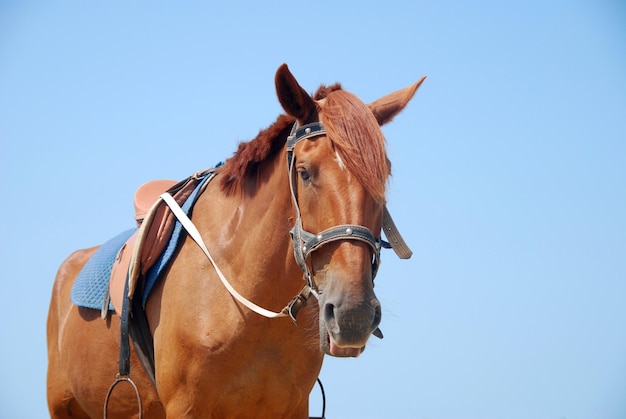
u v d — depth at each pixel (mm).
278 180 6312
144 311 7102
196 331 6473
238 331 6359
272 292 6391
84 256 9195
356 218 5531
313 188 5711
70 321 8258
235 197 6719
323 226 5629
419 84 6578
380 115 6445
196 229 6832
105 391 7660
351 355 5500
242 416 6535
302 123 6070
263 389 6484
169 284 6816
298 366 6547
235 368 6406
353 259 5457
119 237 8375
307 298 6137
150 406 7281
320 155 5711
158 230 7051
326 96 6188
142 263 7039
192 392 6480
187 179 7527
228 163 6918
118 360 7426
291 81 5969
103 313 7504
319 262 5668
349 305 5328
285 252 6289
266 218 6359
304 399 6754
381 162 5543
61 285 9016
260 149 6484
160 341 6730
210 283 6562
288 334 6422
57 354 8656
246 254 6434
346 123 5645
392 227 6609
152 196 7914
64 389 8453
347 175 5578
